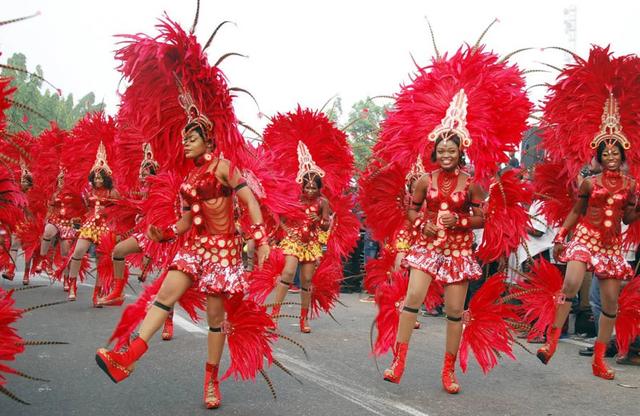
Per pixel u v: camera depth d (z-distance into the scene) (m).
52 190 10.31
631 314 5.32
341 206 8.23
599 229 5.27
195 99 4.11
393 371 4.62
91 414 3.89
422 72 5.10
